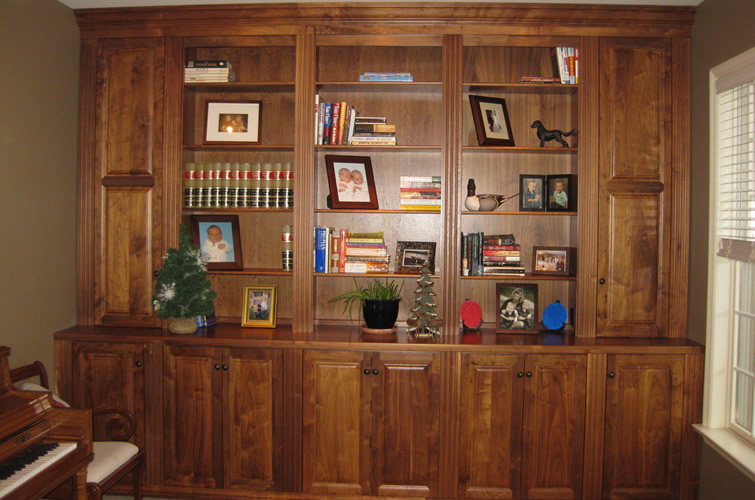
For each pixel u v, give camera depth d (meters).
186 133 3.24
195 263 3.04
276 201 3.25
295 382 2.95
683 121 3.02
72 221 3.18
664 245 3.04
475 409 2.92
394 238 3.46
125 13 3.11
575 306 3.09
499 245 3.19
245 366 2.97
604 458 2.90
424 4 2.96
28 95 2.81
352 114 3.16
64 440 2.17
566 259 3.29
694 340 2.98
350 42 3.08
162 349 3.00
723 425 2.85
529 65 3.40
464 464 2.93
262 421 2.97
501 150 3.17
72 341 3.03
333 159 3.29
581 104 3.03
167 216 3.16
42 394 2.15
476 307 3.23
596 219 3.03
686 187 3.03
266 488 2.98
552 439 2.91
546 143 3.32
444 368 2.91
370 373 2.92
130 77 3.16
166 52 3.14
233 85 3.17
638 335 3.06
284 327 3.31
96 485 2.33
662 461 2.91
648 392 2.90
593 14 2.98
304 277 3.11
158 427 3.01
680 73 3.02
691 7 2.96
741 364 2.77
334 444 2.96
